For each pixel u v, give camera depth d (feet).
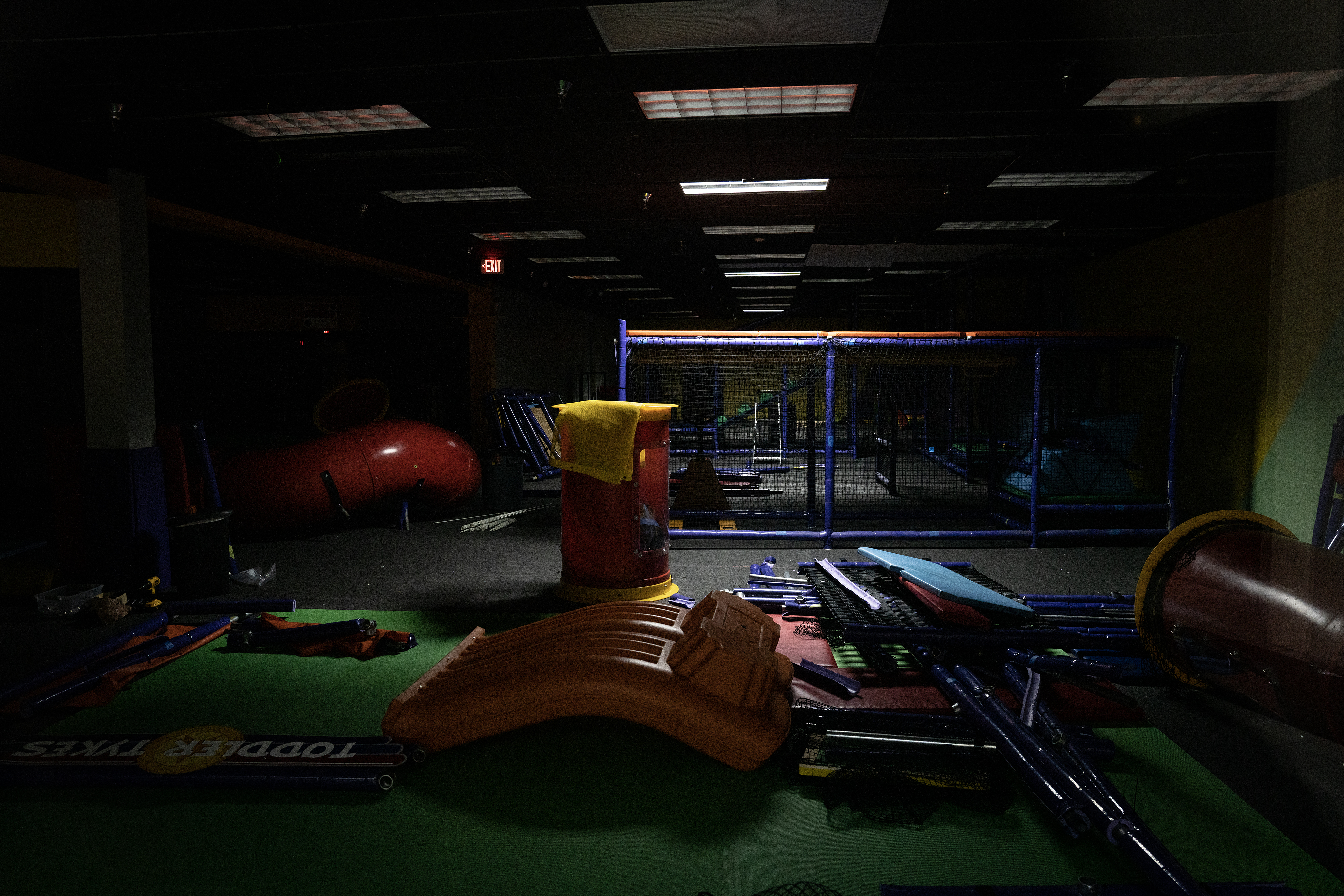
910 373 44.65
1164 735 9.87
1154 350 28.63
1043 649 11.74
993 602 11.82
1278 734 10.09
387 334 49.60
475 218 28.37
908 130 18.26
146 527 17.46
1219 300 24.94
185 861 7.16
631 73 14.88
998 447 35.58
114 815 7.97
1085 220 26.63
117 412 17.22
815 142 19.17
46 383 35.14
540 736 9.87
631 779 8.75
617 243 34.06
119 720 10.26
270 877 6.93
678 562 20.80
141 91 14.83
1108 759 9.03
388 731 9.30
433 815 7.98
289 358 52.49
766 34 13.05
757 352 25.58
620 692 9.00
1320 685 8.72
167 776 8.52
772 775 8.85
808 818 7.93
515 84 15.31
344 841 7.50
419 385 49.11
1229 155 19.26
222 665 12.46
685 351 25.70
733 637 9.29
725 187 23.91
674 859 7.20
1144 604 11.74
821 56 14.02
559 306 55.26
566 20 12.57
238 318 49.85
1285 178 20.52
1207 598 10.50
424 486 25.88
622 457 14.78
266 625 14.02
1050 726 8.85
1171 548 11.66
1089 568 19.72
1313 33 12.87
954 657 11.45
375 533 24.86
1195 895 6.20
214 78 14.55
